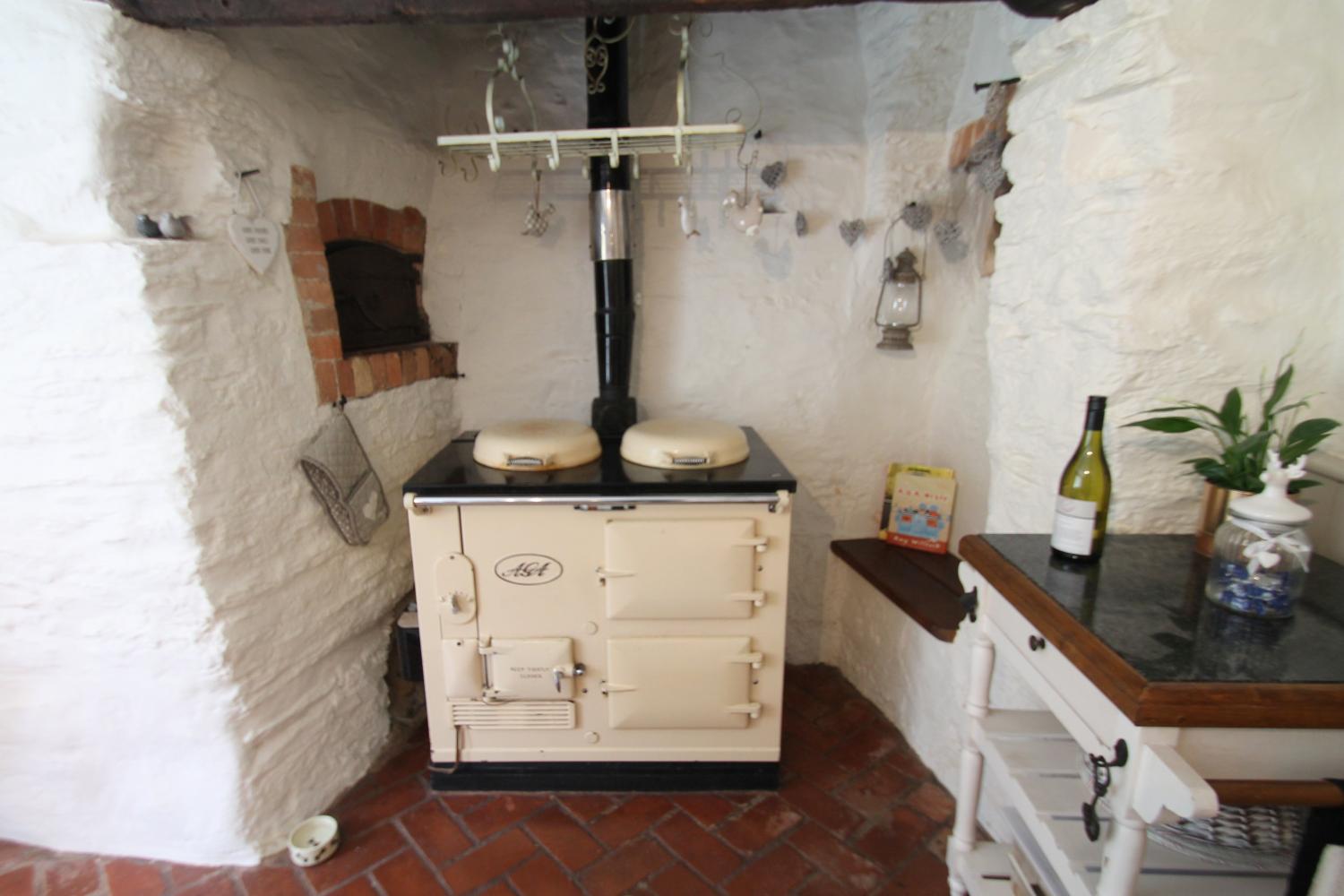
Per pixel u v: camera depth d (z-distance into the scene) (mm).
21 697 1397
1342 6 1018
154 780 1426
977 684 1185
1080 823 944
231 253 1312
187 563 1267
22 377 1192
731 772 1672
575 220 2025
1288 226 1066
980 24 1733
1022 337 1337
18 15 1088
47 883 1411
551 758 1664
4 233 1162
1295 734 724
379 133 1762
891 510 2125
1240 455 1024
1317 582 1004
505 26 1854
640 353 2080
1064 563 1062
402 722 1917
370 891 1396
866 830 1558
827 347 2072
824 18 1901
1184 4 995
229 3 1110
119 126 1144
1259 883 840
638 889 1404
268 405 1403
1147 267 1077
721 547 1502
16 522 1274
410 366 1875
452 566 1532
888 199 1941
